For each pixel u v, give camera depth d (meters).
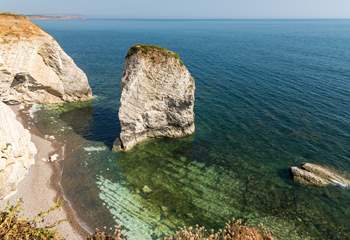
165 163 42.75
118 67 100.94
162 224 31.72
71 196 35.44
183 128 49.66
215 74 87.62
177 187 37.62
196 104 62.28
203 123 54.16
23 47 56.09
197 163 42.69
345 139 47.31
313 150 44.56
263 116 56.56
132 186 37.72
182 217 32.72
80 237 29.69
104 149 45.94
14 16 61.72
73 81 63.16
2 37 54.50
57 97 63.62
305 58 118.38
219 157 44.06
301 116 56.19
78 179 38.62
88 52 136.50
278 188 37.16
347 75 86.88
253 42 185.12
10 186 34.28
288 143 46.84
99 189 36.94
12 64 54.97
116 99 67.06
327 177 37.97
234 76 84.69
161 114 48.09
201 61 110.88
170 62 46.00
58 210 32.97
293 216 32.81
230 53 132.25
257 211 33.56
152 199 35.47
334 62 109.44
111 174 40.00
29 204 33.31
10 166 34.78
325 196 35.47
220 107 60.88
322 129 50.84
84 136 49.69
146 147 46.94
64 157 43.28
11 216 12.64
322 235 30.34
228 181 38.69
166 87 46.41
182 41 195.38
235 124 53.59
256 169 41.00
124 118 45.19
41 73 60.19
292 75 85.94
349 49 148.12
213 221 32.16
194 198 35.66
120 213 33.19
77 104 63.31
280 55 125.75
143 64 45.41
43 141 46.97
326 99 64.94
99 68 98.19
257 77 83.31
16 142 37.50
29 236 12.91
